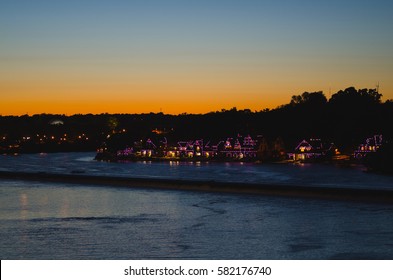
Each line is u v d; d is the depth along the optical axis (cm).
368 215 9669
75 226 8775
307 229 8344
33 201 12075
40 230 8412
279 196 12531
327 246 7206
